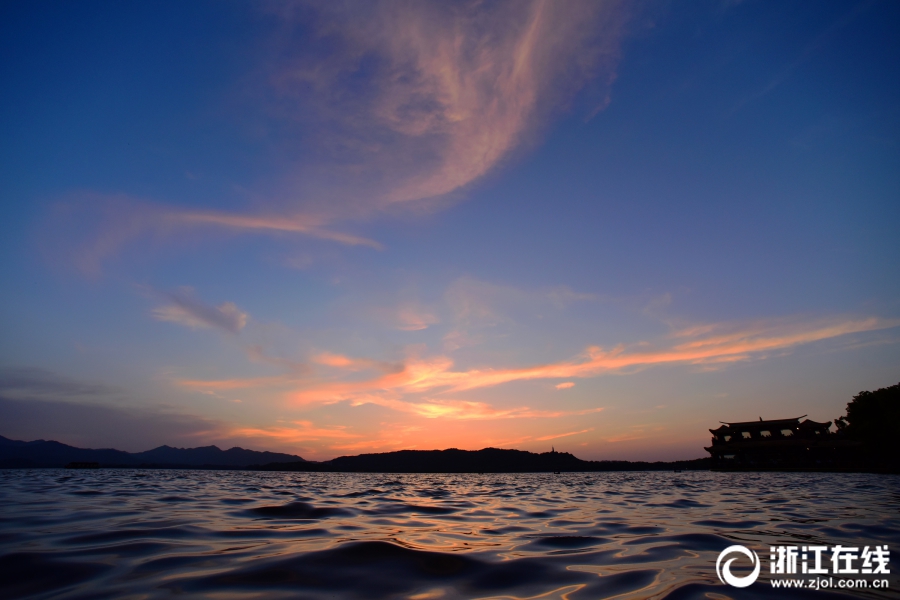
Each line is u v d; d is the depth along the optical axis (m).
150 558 6.36
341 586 5.20
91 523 9.52
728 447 61.91
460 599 4.85
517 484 39.78
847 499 17.16
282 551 6.91
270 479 47.66
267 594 4.86
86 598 4.68
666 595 4.99
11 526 8.95
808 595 5.00
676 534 9.22
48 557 6.28
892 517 11.55
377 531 9.38
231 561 6.24
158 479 37.91
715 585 5.38
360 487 31.55
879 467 44.22
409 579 5.55
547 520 11.89
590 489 29.47
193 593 4.86
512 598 4.90
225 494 19.77
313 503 15.64
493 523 11.23
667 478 51.88
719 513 13.24
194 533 8.55
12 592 4.89
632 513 13.61
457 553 7.04
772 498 18.44
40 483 24.88
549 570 6.11
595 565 6.41
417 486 34.97
